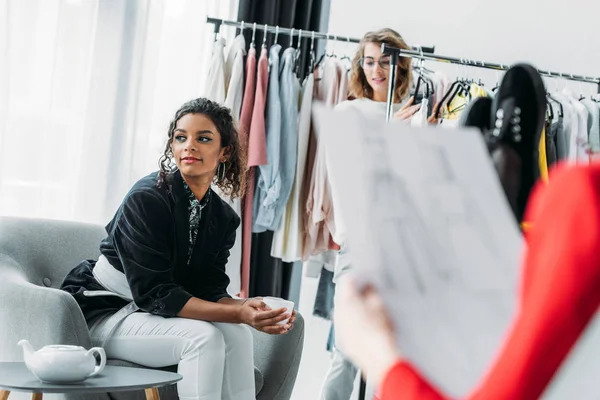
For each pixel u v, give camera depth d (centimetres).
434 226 49
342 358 296
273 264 382
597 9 381
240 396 237
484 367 47
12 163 312
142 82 349
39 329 226
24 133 313
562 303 41
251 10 380
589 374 42
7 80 303
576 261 41
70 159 329
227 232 259
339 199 48
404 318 47
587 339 41
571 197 42
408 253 48
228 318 234
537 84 86
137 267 238
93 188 332
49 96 318
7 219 260
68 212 329
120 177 339
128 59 340
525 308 43
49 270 262
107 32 334
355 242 48
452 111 334
